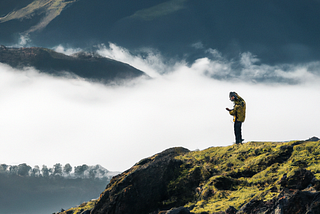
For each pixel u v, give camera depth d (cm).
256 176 1004
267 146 1136
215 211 847
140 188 1035
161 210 1014
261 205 774
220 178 1003
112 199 1025
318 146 1016
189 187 1056
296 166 958
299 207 694
